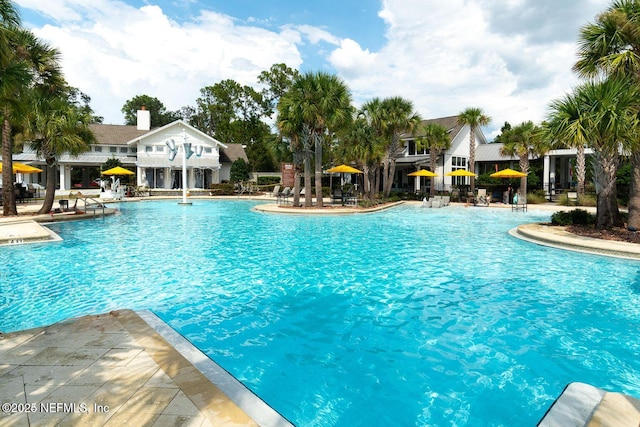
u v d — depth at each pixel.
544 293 7.34
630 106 11.70
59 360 3.78
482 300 6.93
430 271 9.01
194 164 42.25
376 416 3.62
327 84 22.34
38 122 16.48
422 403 3.82
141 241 12.77
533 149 29.62
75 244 12.12
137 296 7.06
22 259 9.94
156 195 36.53
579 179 27.06
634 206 13.38
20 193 24.91
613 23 12.68
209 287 7.67
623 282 8.09
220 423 2.79
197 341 5.23
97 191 37.41
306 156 24.05
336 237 13.86
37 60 15.19
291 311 6.37
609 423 2.86
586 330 5.60
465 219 19.97
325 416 3.62
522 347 5.04
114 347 4.08
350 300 6.92
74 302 6.69
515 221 19.12
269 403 3.83
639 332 5.52
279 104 23.59
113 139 41.44
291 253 10.98
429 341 5.23
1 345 4.12
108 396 3.14
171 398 3.12
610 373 4.39
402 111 29.50
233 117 63.06
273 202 30.62
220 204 29.20
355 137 28.30
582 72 13.98
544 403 3.82
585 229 14.12
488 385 4.15
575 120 12.09
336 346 5.09
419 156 39.22
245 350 4.97
